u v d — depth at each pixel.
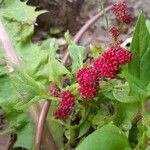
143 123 0.10
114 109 0.12
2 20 0.16
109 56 0.10
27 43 0.15
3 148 0.13
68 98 0.11
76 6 0.18
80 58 0.13
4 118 0.15
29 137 0.13
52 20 0.19
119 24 0.14
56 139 0.13
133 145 0.12
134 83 0.10
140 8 0.18
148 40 0.10
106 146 0.09
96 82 0.10
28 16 0.16
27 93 0.11
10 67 0.14
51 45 0.13
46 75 0.14
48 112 0.13
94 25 0.17
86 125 0.12
